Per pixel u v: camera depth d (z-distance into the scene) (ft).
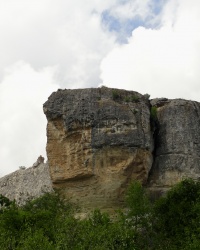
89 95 167.53
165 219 119.44
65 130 165.17
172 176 163.12
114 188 157.89
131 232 103.60
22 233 100.78
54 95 171.42
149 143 164.66
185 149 167.12
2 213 125.18
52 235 103.45
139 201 125.49
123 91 170.91
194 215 117.08
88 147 162.20
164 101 181.78
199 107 178.81
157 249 112.06
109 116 163.53
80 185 162.09
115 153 160.15
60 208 144.97
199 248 99.86
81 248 89.45
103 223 105.29
